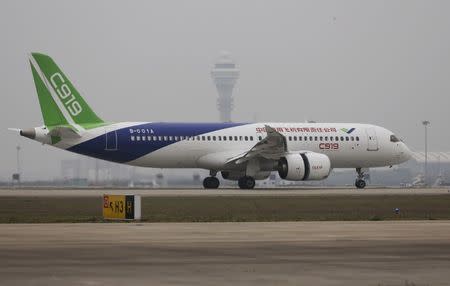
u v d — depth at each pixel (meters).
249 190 175.50
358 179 195.25
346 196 153.12
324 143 184.88
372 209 125.00
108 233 83.00
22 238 77.38
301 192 167.38
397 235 82.19
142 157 171.88
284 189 184.25
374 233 84.25
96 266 59.78
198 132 175.50
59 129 163.88
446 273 57.41
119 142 169.50
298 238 79.06
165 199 139.88
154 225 93.81
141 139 171.12
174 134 173.62
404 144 192.50
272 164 177.75
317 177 174.88
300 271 58.06
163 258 64.25
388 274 56.88
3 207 123.25
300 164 173.38
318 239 78.19
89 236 79.75
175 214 112.25
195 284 52.59
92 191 171.50
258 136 179.38
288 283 53.19
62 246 71.31
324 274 56.81
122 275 55.84
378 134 189.38
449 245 73.25
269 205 130.00
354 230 87.81
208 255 66.19
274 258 64.56
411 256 65.88
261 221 101.56
